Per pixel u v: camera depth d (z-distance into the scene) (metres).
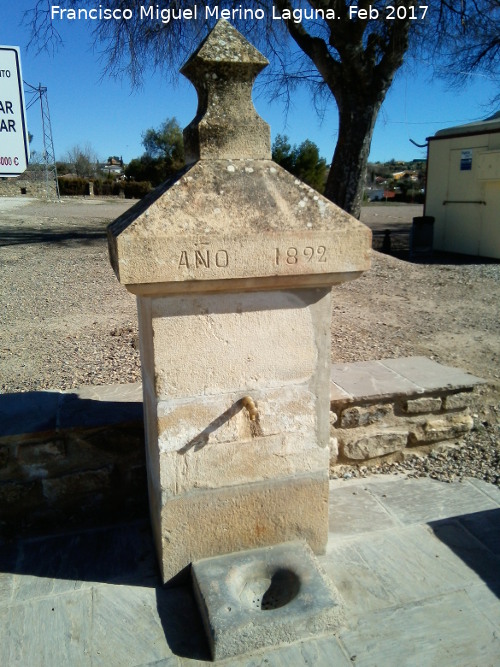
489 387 4.39
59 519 2.74
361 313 7.04
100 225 16.08
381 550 2.52
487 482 3.12
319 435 2.31
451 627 2.08
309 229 1.95
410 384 3.31
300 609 2.01
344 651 1.96
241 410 2.17
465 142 12.20
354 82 10.12
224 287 1.96
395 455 3.33
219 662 1.92
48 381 4.41
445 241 13.20
